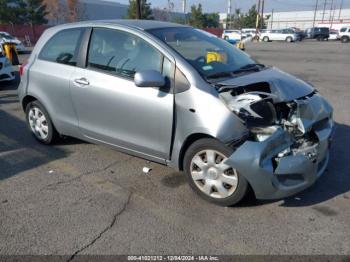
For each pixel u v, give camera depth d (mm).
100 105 4301
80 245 3098
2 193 4004
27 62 5289
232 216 3475
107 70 4258
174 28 4449
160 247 3053
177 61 3723
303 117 3545
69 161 4820
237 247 3033
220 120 3398
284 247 3021
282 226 3303
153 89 3822
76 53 4602
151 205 3701
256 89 3781
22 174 4469
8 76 10086
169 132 3773
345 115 6816
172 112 3689
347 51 23516
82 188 4086
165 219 3449
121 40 4207
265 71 4223
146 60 3949
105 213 3570
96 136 4543
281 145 3355
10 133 5980
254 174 3256
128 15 42844
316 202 3682
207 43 4445
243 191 3436
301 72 13031
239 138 3344
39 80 5016
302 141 3566
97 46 4410
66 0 49156
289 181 3385
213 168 3574
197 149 3635
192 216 3490
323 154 3643
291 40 43375
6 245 3113
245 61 4473
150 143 4000
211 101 3461
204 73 3711
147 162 4738
